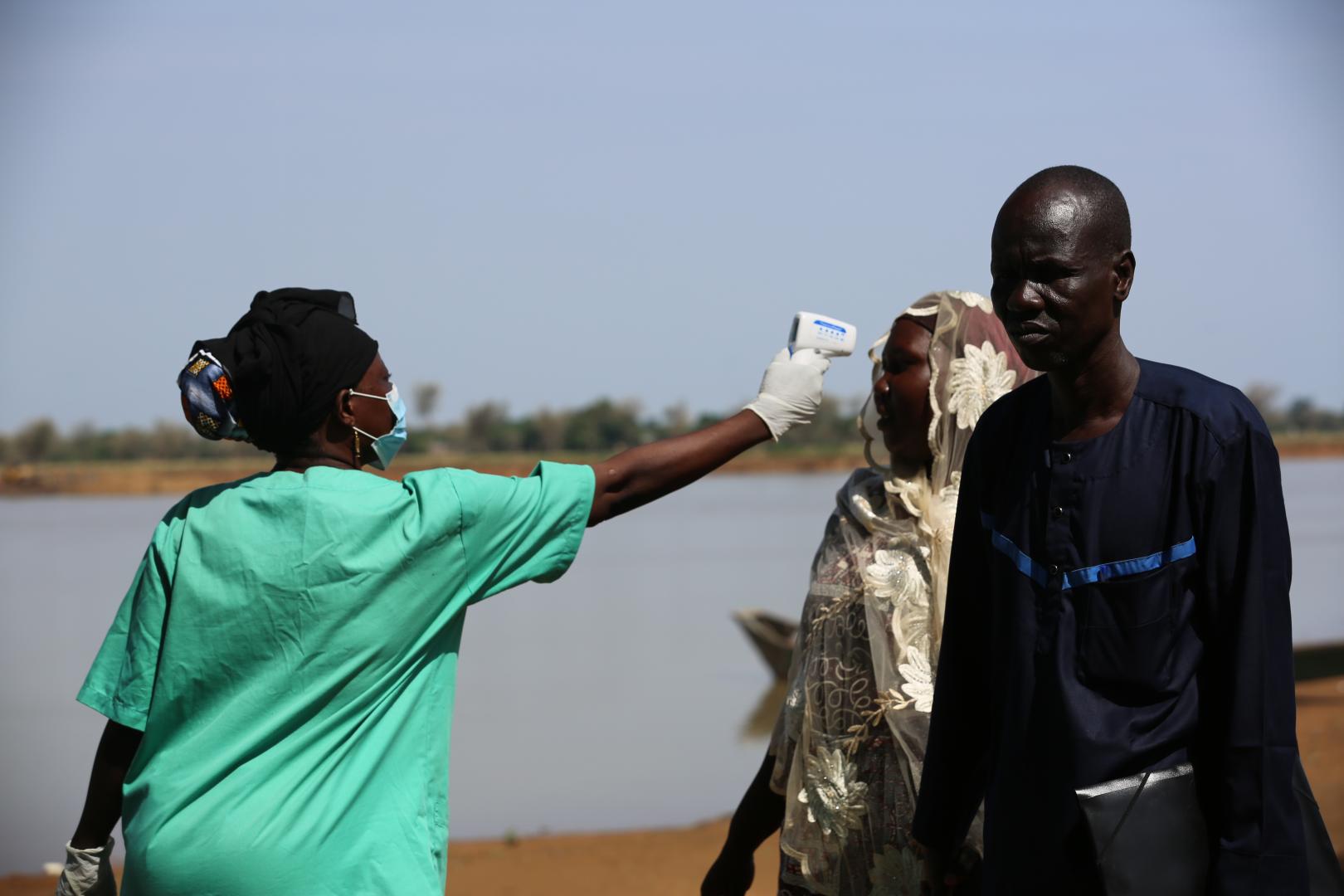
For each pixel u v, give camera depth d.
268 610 2.47
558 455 74.19
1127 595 2.36
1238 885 2.27
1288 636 2.35
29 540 38.81
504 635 20.56
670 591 26.19
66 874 2.61
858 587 3.30
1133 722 2.35
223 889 2.37
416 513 2.54
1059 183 2.41
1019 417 2.64
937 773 2.80
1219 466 2.33
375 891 2.42
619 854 8.48
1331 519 39.78
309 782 2.44
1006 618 2.53
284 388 2.55
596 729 13.27
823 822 3.25
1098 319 2.40
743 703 14.77
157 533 2.60
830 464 89.12
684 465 2.87
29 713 14.81
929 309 3.42
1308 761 9.67
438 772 2.60
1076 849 2.36
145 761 2.53
